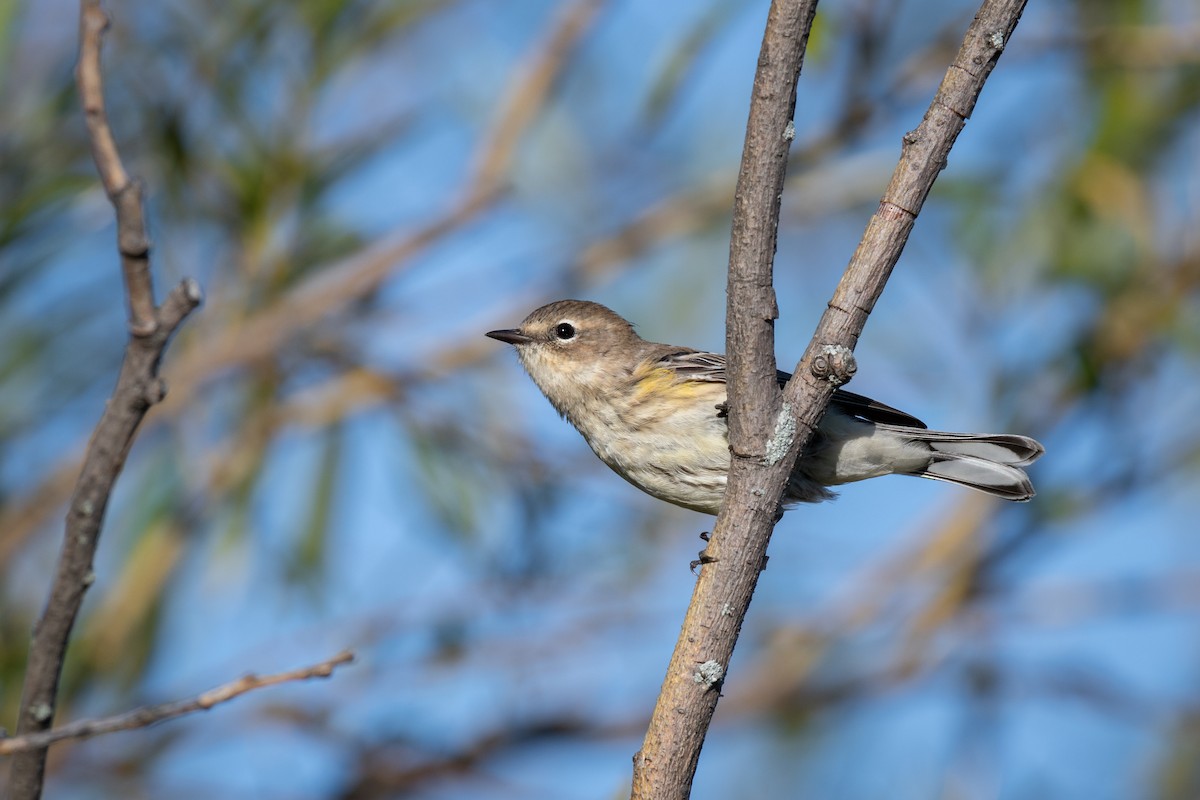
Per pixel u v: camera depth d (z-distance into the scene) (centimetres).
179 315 520
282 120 1179
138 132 1149
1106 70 1308
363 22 1190
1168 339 1332
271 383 1240
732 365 630
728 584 635
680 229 1349
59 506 1156
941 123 614
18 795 561
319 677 573
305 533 1209
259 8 1151
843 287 629
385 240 1262
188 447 1191
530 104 1266
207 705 559
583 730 1347
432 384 1300
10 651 1138
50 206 1066
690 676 632
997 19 607
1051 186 1284
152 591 1166
